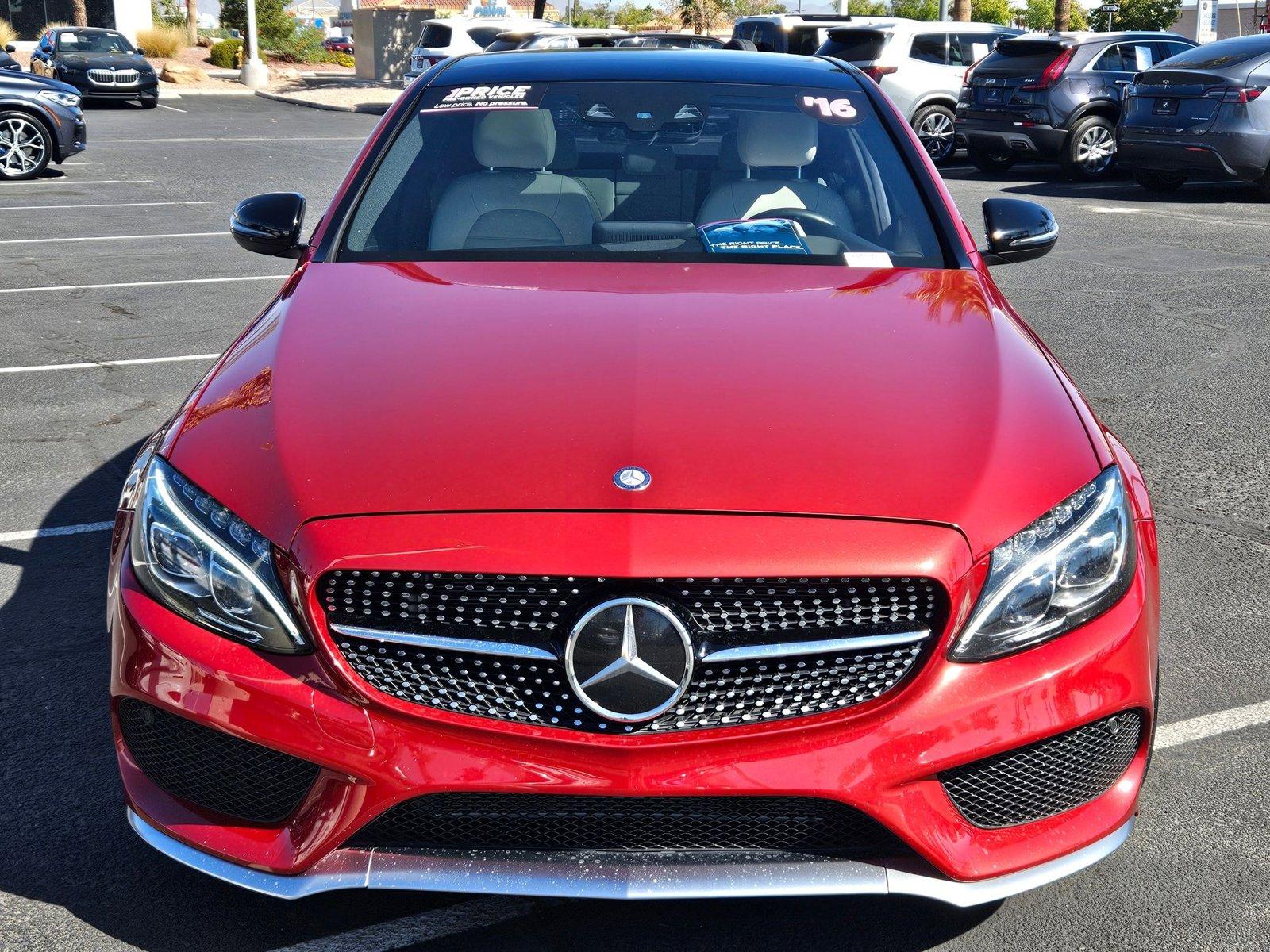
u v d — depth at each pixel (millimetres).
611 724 2127
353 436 2357
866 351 2662
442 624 2150
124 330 7613
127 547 2439
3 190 14062
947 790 2209
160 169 16109
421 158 3611
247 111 26797
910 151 3654
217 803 2312
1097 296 8766
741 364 2574
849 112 3771
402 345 2678
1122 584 2320
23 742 3170
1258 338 7586
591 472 2238
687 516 2158
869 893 2178
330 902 2566
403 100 3869
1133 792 2408
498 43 19938
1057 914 2547
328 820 2186
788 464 2264
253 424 2443
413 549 2133
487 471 2248
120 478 5117
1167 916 2543
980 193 13977
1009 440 2377
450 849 2205
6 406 6047
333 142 20078
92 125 22750
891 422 2395
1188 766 3078
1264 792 2965
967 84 15711
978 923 2516
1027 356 2760
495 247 3348
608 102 3707
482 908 2553
